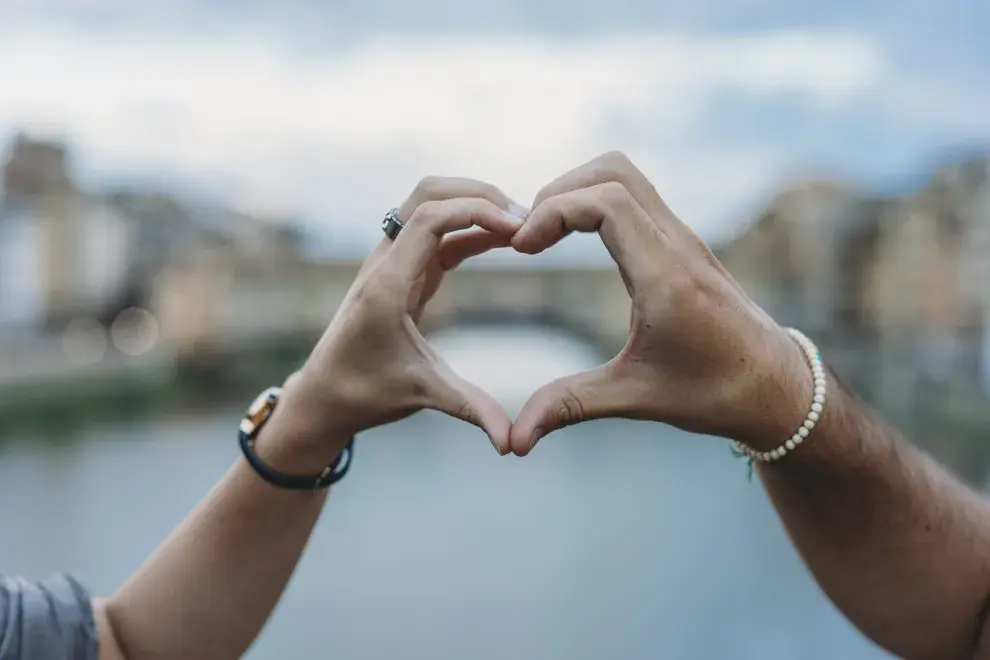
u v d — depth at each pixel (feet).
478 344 110.93
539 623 15.61
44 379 72.38
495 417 2.62
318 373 2.89
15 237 104.99
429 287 3.36
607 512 24.82
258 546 3.18
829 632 14.85
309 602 17.46
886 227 56.65
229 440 47.65
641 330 2.58
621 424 43.37
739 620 15.44
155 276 108.68
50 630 2.99
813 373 2.77
